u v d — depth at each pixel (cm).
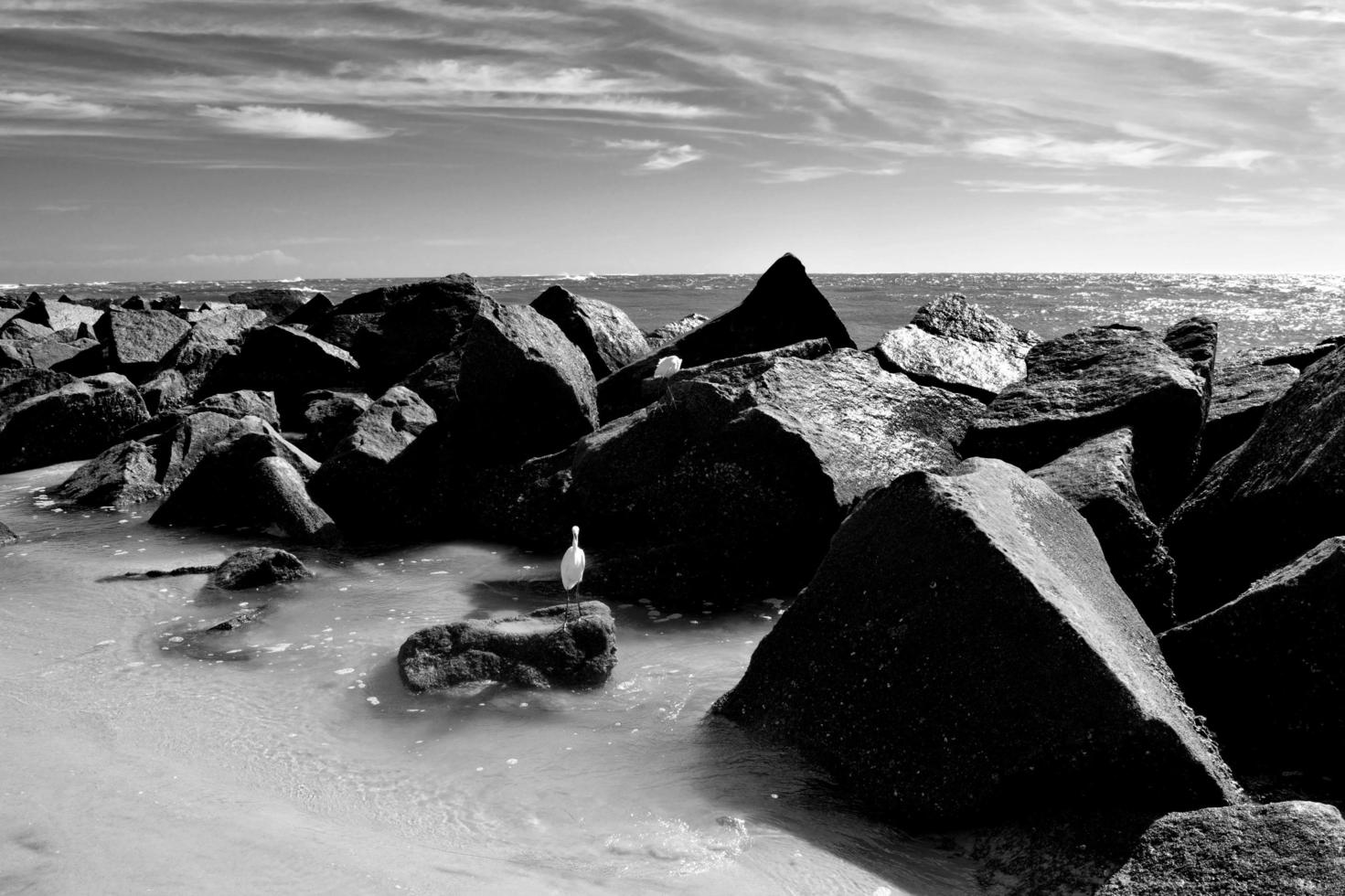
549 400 1304
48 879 514
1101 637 580
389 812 602
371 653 855
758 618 955
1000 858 544
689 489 1080
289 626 931
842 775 621
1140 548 817
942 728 586
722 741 679
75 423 1791
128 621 948
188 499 1338
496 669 786
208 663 841
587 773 647
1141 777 537
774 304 1566
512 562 1141
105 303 4719
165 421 1709
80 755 666
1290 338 5294
